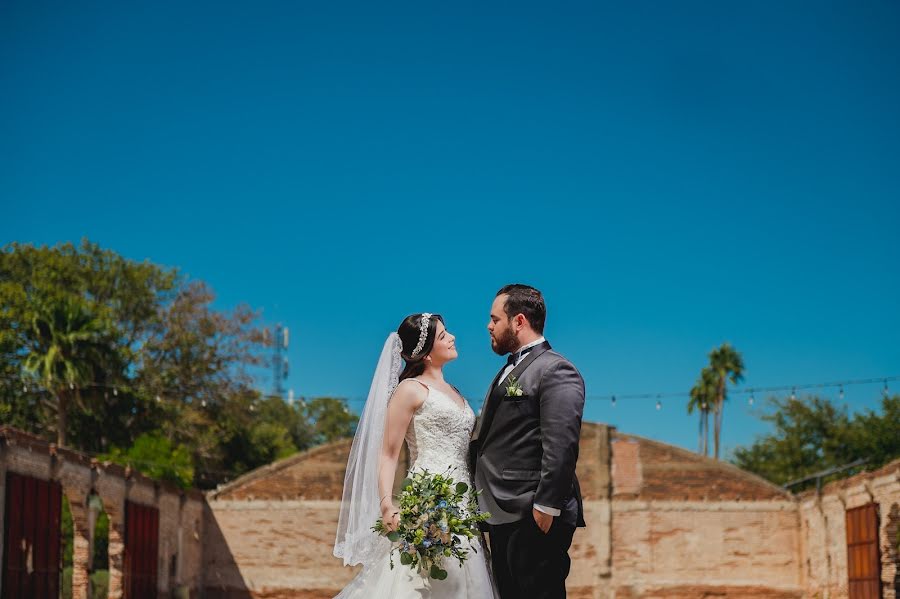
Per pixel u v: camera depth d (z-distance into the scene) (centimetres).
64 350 3628
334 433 6712
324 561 3108
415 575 648
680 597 3014
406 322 694
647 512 3069
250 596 3102
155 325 4684
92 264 4628
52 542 1936
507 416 634
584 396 627
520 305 651
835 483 2761
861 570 2531
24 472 1809
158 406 4394
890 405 4409
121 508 2405
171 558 2830
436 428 664
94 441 4256
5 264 4412
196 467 4759
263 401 5584
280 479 3169
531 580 620
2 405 4059
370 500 677
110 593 2388
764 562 3019
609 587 3031
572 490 636
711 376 5403
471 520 622
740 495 3059
